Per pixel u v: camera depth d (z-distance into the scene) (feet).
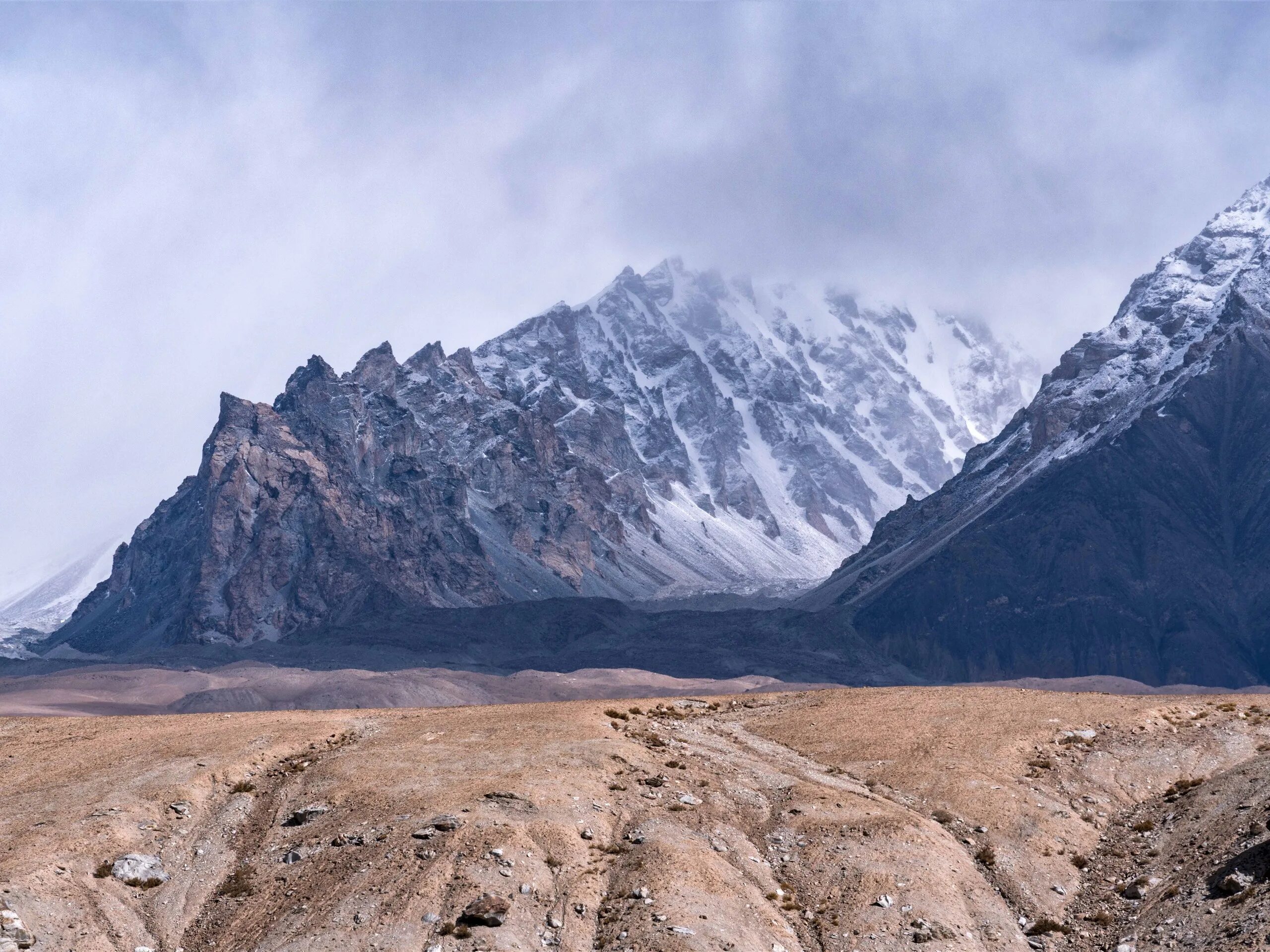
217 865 229.25
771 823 237.04
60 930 200.85
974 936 200.75
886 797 253.03
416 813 231.30
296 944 194.80
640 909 200.85
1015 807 244.42
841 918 204.54
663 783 254.68
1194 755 269.03
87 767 272.72
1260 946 176.76
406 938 193.06
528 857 214.07
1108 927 206.28
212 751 279.69
